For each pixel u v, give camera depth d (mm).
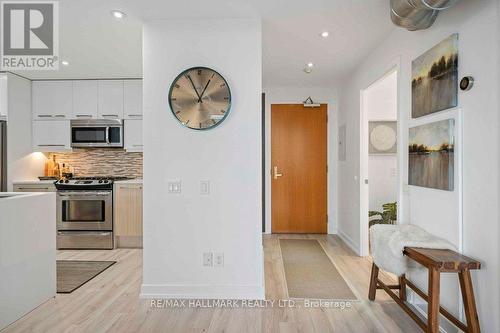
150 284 2568
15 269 2227
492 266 1688
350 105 4195
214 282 2559
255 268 2557
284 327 2135
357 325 2162
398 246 2070
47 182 4188
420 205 2369
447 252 1918
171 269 2561
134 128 4441
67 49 3225
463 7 1889
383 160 4680
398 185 2695
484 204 1740
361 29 2773
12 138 4129
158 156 2553
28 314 2316
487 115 1714
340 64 3758
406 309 2152
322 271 3246
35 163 4543
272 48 3227
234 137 2541
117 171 4809
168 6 2326
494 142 1670
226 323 2186
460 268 1733
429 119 2215
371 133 4633
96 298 2588
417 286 2387
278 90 4938
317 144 4957
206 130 2545
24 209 2316
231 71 2535
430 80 2186
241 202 2549
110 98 4434
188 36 2535
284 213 4988
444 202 2066
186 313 2328
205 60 2537
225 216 2549
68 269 3318
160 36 2537
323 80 4523
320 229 4969
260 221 2547
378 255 2324
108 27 2686
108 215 4152
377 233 2377
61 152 4746
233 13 2451
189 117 2537
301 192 4984
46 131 4461
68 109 4453
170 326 2146
